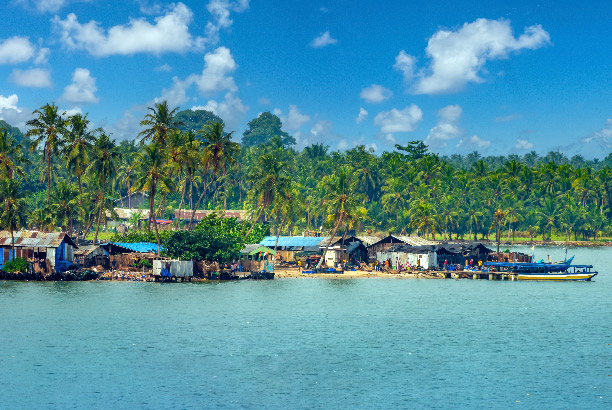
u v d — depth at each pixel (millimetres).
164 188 120625
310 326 74688
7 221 113312
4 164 128375
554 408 47562
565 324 77000
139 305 86375
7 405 47375
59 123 129875
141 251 120625
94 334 68688
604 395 50344
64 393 50031
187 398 49312
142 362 58531
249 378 54281
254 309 85000
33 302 87438
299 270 129625
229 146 131625
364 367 57781
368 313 83312
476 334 71188
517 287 111688
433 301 94125
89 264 117312
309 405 48062
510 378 54750
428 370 57000
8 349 62156
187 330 71438
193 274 114562
